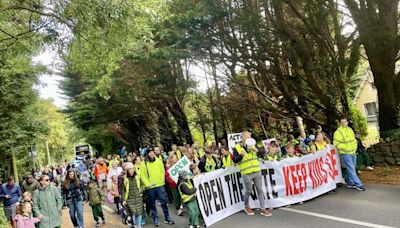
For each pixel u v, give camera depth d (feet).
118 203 41.57
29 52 36.76
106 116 98.53
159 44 55.36
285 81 55.11
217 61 56.03
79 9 26.96
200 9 46.44
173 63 66.13
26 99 77.41
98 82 58.59
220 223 28.73
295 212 28.84
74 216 33.99
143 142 128.57
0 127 75.15
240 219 29.12
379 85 46.55
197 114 89.71
